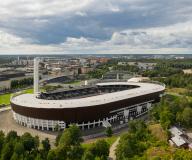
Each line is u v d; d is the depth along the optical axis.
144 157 160.38
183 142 188.88
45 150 173.25
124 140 176.00
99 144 170.00
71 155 165.00
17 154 157.38
